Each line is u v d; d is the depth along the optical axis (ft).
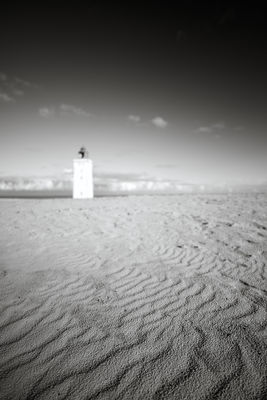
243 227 19.86
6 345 5.99
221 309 7.59
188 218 25.04
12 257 13.14
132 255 13.56
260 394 4.48
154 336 6.34
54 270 11.25
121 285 9.64
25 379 4.92
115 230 20.11
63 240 16.93
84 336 6.37
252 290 8.86
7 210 31.91
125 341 6.15
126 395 4.52
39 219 25.27
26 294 8.83
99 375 5.03
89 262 12.40
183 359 5.45
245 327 6.58
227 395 4.48
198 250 14.23
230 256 12.93
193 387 4.67
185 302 8.13
